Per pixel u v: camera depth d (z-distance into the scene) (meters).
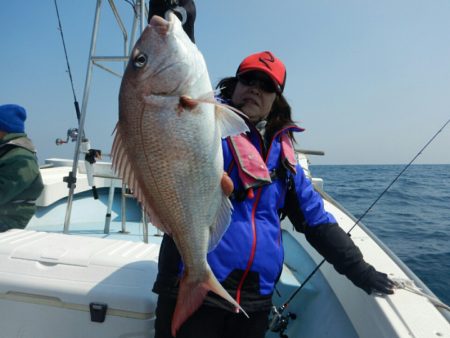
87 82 3.40
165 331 1.41
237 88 1.66
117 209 4.92
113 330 1.59
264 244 1.46
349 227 2.71
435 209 10.56
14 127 3.17
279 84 1.61
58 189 4.36
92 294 1.60
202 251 1.36
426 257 5.44
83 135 3.45
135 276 1.67
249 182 1.46
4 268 1.71
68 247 1.88
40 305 1.65
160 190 1.35
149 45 1.32
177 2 1.73
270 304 1.51
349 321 1.95
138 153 1.34
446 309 1.58
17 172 3.05
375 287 1.66
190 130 1.33
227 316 1.47
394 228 7.64
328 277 2.36
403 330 1.42
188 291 1.34
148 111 1.32
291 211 1.72
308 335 2.13
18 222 3.16
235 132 1.38
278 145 1.65
